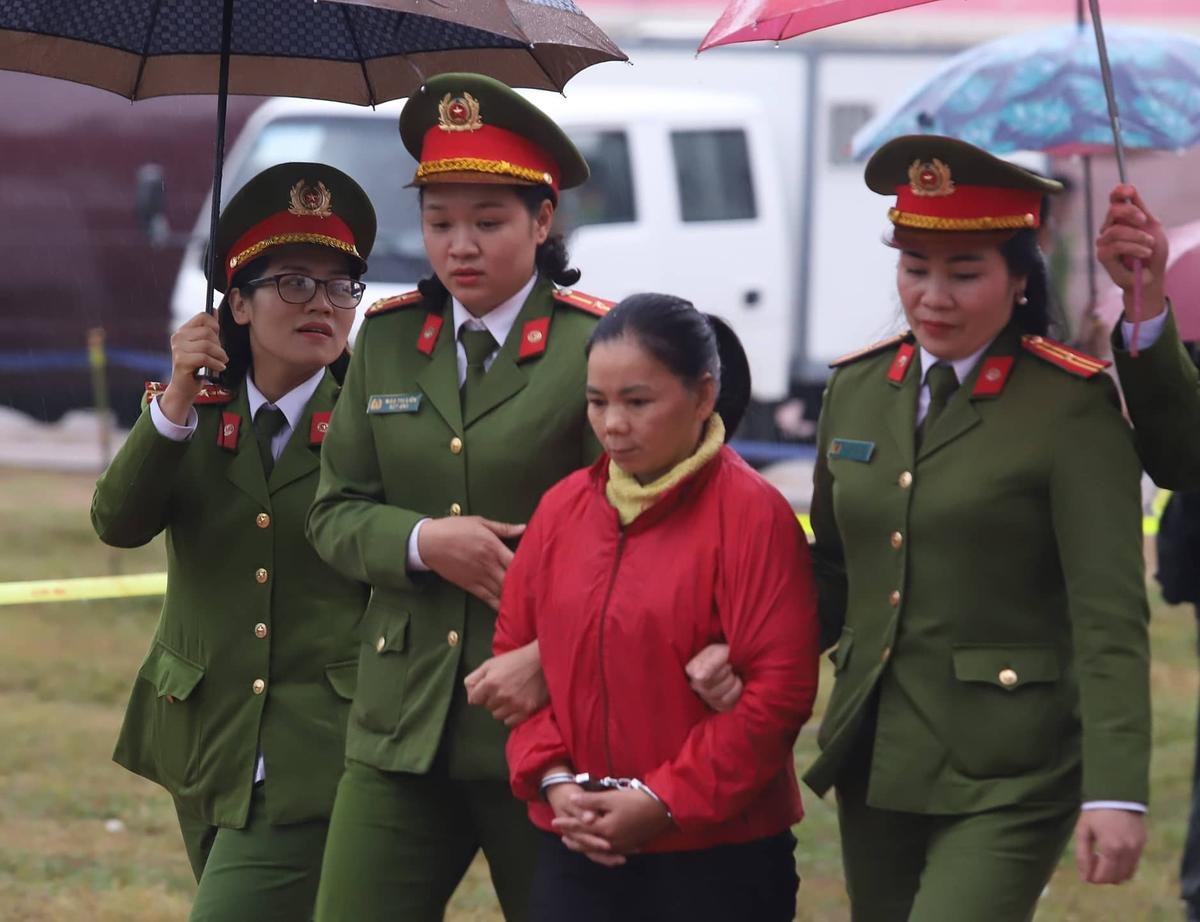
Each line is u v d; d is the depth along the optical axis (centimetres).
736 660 971
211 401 1216
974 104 1873
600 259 3784
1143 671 955
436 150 1091
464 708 1105
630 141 3825
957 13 3997
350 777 1141
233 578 1209
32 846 1855
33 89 4047
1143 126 1805
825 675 2497
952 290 1001
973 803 998
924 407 1039
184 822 1262
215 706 1208
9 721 2308
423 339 1133
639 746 980
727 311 3919
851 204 4009
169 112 4094
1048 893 1727
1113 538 966
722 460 998
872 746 1039
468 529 1073
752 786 965
